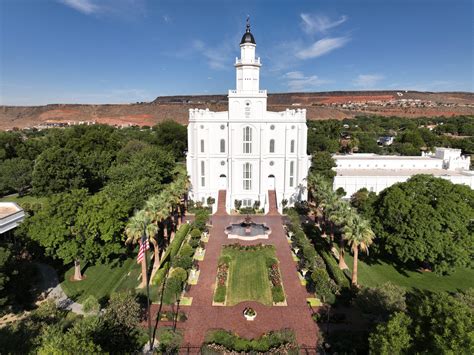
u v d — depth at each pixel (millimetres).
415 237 41188
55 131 125188
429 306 22562
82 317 34062
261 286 42031
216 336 31453
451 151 87875
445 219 41469
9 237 47594
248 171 75375
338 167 86500
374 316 32438
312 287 40750
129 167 68375
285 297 39469
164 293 38000
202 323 34500
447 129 182750
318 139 127750
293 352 29594
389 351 21016
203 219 61094
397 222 43531
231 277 44312
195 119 73438
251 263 48469
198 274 44969
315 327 33906
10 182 80188
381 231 45281
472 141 136750
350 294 37469
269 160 75188
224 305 37812
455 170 82688
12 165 82312
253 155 74125
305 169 75125
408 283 42406
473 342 18703
